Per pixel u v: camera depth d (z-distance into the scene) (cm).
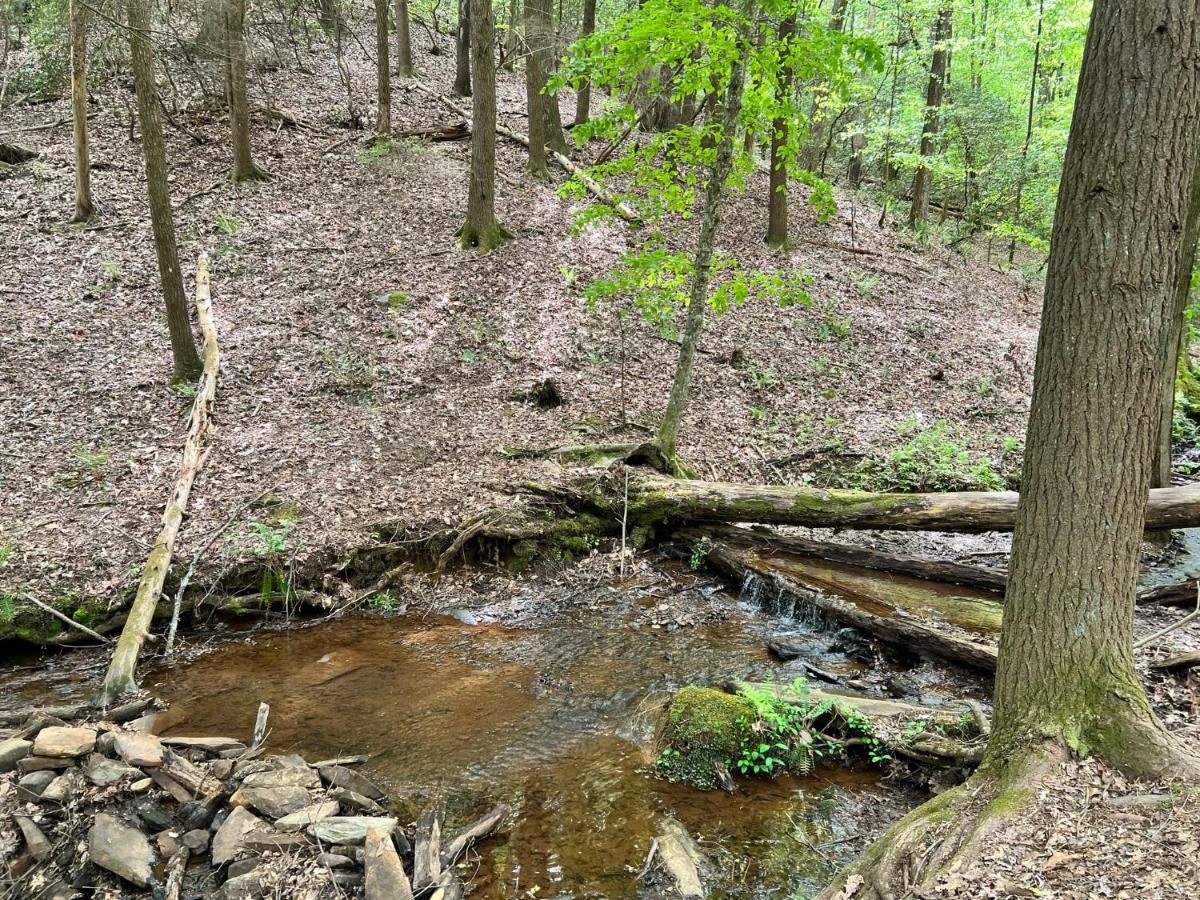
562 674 691
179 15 1650
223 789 474
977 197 2417
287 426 1020
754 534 921
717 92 884
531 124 1802
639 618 803
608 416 1114
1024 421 1277
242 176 1598
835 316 1508
